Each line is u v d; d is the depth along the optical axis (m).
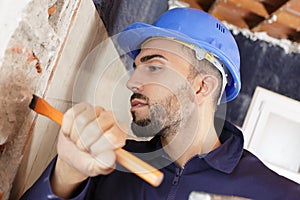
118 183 0.92
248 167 0.96
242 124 2.74
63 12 0.88
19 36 0.69
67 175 0.71
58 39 0.86
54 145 1.11
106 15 1.27
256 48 2.94
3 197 0.78
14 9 0.66
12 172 0.81
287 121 2.79
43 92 0.86
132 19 1.75
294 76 2.89
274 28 2.88
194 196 0.76
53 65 0.88
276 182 0.94
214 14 2.94
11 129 0.76
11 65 0.69
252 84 2.86
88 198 0.92
